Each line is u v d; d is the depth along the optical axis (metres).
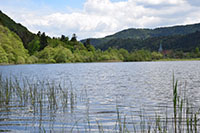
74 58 155.12
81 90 20.36
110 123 9.92
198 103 13.76
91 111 12.13
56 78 34.31
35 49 169.75
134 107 13.02
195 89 20.22
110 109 12.56
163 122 9.78
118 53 190.00
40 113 11.68
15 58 106.75
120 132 8.52
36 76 37.59
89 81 29.45
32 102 14.46
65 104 13.93
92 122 10.11
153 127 9.13
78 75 41.53
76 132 8.84
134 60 192.75
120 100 15.23
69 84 25.52
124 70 59.53
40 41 179.12
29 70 58.47
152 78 33.41
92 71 55.66
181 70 55.19
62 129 9.20
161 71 52.31
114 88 21.84
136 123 9.78
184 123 9.55
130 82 27.75
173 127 9.05
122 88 21.83
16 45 116.69
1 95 16.28
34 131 8.95
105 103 14.26
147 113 11.52
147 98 15.93
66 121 10.27
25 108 12.84
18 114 11.47
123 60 190.62
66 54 144.38
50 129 9.18
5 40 109.06
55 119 10.59
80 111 12.13
